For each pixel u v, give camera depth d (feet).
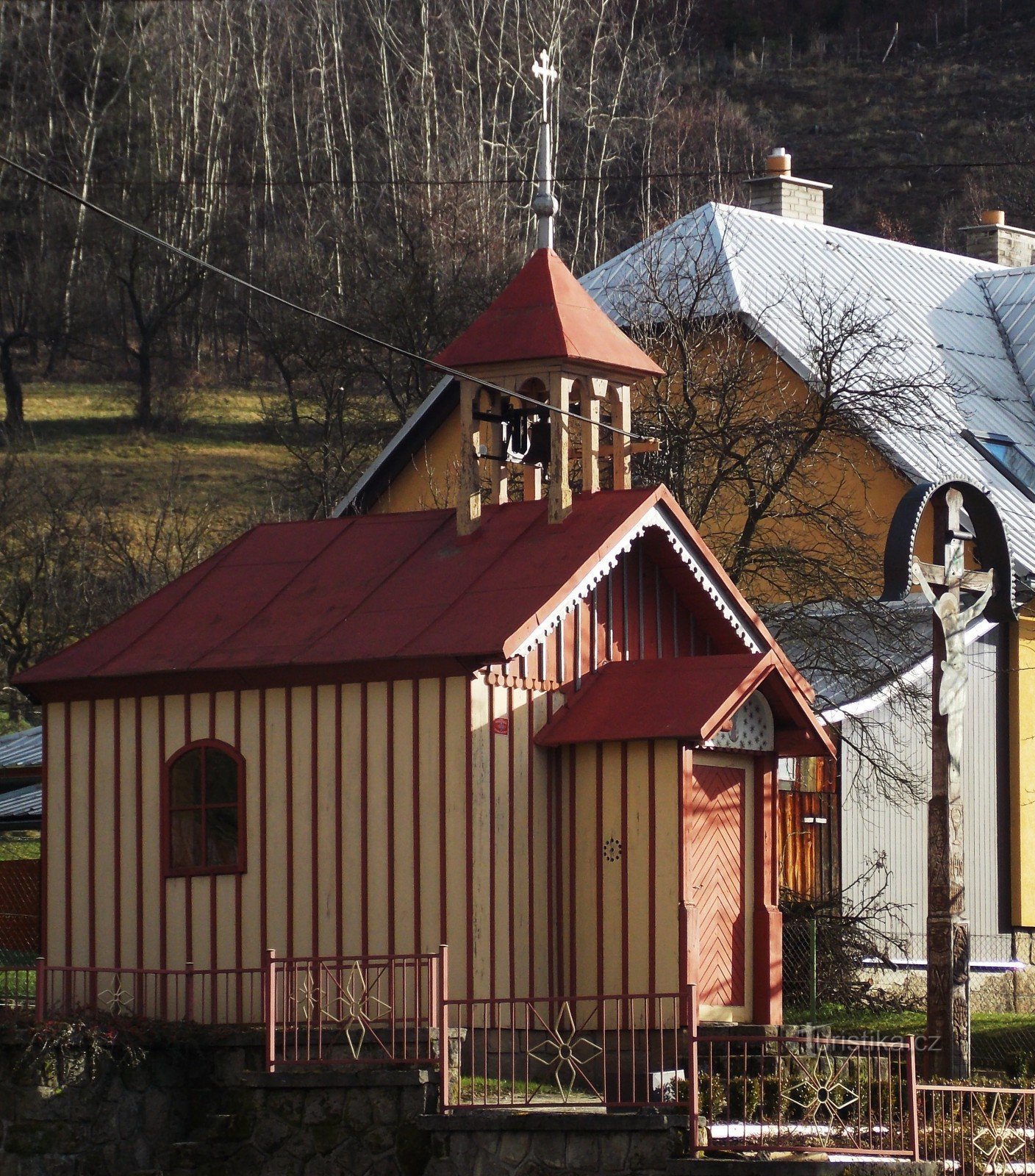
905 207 460.14
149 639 107.65
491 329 107.65
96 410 361.30
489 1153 85.51
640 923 99.25
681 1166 82.94
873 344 173.37
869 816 141.79
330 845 99.71
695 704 100.01
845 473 163.22
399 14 437.58
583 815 101.60
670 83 494.59
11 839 194.18
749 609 112.98
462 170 384.88
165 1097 93.40
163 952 103.60
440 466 167.63
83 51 426.92
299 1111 89.30
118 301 393.70
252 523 288.10
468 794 96.53
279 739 101.86
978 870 151.74
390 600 103.65
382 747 99.09
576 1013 100.17
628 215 415.64
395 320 282.15
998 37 524.52
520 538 105.09
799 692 107.04
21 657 240.12
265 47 442.09
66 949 106.63
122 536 280.92
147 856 104.78
